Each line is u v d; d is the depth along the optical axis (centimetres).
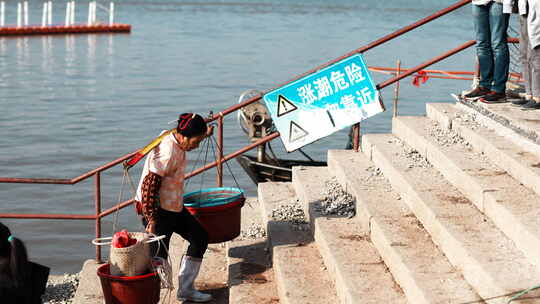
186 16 6681
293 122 711
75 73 3122
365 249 521
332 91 699
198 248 577
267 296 536
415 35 4925
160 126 2023
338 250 518
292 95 709
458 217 480
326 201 637
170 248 700
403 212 546
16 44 4209
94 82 2856
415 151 667
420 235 497
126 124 2044
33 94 2553
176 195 557
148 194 539
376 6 9844
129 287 521
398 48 4041
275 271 560
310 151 1730
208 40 4538
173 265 659
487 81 707
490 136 591
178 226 574
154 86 2747
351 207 613
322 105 703
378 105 691
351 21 6581
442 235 463
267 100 715
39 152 1705
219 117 727
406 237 493
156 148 548
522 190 487
